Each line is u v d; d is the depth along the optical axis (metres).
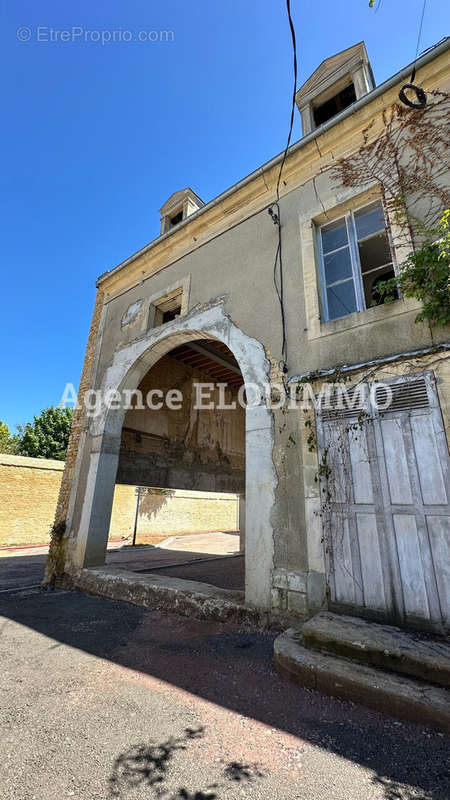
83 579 5.22
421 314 3.21
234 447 10.09
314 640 2.66
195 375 9.17
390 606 2.86
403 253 3.66
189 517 18.67
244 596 3.93
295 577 3.42
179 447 8.23
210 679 2.53
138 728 1.97
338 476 3.40
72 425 6.73
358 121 4.37
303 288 4.30
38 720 2.04
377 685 2.13
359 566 3.09
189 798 1.48
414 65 3.98
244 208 5.38
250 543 3.81
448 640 2.51
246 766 1.67
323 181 4.57
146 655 2.95
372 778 1.58
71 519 5.86
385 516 3.06
